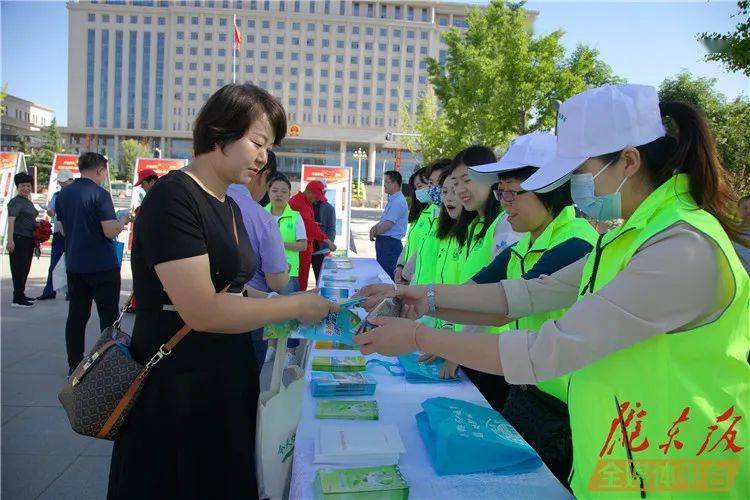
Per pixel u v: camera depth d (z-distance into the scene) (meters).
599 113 1.16
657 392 1.07
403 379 1.97
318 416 1.58
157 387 1.52
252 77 75.38
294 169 76.19
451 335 1.26
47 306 6.24
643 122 1.13
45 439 3.11
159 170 9.10
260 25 74.56
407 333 1.31
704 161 1.10
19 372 4.13
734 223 1.13
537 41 18.36
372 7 75.19
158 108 78.94
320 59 74.75
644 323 1.02
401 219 6.78
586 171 1.19
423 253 3.59
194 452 1.54
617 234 1.18
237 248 1.59
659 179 1.16
